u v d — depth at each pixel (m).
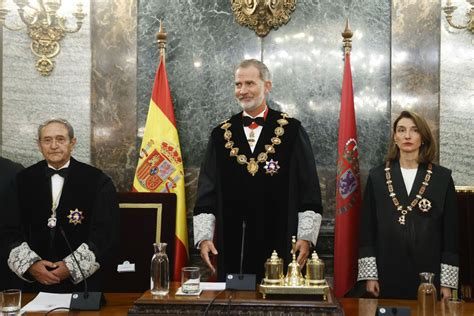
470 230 4.19
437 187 3.76
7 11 4.59
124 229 3.86
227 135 3.93
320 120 4.70
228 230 3.81
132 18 4.80
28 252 3.18
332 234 4.62
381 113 4.66
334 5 4.71
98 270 3.39
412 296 3.67
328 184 4.68
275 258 2.53
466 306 2.72
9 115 4.82
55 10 4.72
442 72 4.57
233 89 4.77
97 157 4.81
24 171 3.51
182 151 4.78
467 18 4.57
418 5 4.60
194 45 4.80
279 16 4.72
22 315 2.45
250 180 3.80
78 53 4.84
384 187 3.85
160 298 2.43
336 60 4.70
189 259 4.71
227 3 4.78
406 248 3.70
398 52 4.62
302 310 2.33
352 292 4.51
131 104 4.80
